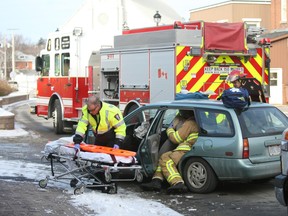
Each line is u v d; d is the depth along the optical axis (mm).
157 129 8258
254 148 7531
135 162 7766
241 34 12477
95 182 7871
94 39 16234
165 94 12148
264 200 7492
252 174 7461
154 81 12477
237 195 7820
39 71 18062
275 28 35062
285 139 5980
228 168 7539
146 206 7031
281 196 5926
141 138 8328
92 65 15867
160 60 12289
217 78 12383
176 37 11875
